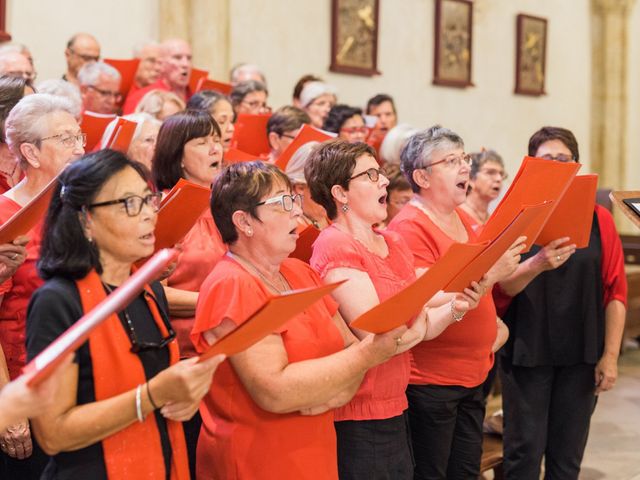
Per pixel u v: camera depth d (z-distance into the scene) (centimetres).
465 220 372
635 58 1303
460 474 366
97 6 718
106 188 212
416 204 353
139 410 202
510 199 302
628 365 757
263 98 605
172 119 338
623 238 875
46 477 217
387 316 234
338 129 554
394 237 317
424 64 1025
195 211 283
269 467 248
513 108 1153
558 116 1227
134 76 627
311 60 905
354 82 948
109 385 210
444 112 1055
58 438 203
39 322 205
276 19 868
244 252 261
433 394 344
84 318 178
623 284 409
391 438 297
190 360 204
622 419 607
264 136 524
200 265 319
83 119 385
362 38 945
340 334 269
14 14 668
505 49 1134
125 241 215
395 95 994
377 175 302
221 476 252
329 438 262
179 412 212
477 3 1089
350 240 295
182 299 305
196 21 771
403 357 301
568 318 398
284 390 237
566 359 399
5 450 271
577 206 355
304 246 331
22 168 285
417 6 1011
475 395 362
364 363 244
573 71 1246
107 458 210
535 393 404
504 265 306
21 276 281
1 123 303
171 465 225
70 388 205
